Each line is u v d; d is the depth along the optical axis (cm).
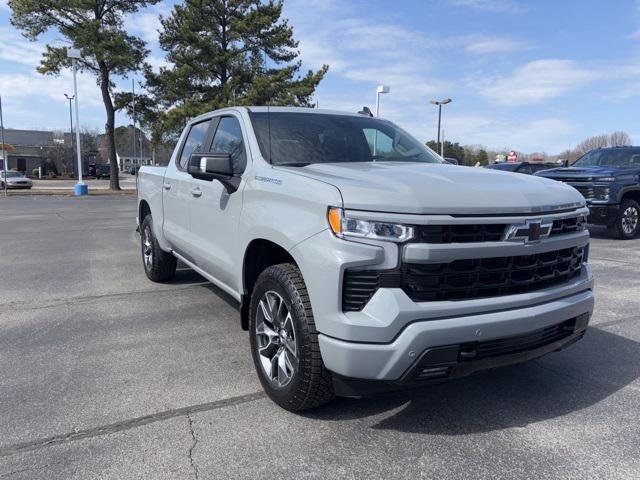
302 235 287
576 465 265
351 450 278
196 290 616
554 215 300
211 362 396
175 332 465
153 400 333
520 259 290
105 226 1320
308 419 310
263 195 336
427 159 435
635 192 1105
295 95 3127
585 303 319
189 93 3203
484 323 268
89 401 330
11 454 271
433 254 260
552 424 306
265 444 282
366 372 263
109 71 3325
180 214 509
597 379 370
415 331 256
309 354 286
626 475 256
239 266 367
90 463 264
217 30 3122
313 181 296
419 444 284
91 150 8688
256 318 338
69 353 412
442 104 3158
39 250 920
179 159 548
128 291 611
